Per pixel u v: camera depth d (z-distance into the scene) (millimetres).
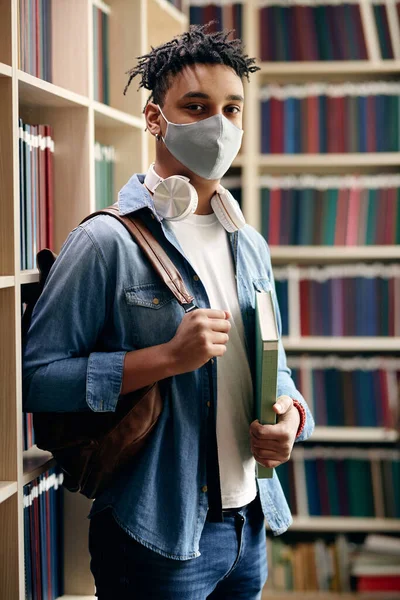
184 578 1327
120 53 2156
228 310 1435
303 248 3117
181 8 2863
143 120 2162
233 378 1418
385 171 3330
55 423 1341
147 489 1305
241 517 1415
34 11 1638
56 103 1690
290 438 1360
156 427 1327
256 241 1598
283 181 3117
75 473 1329
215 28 3020
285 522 1521
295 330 3143
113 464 1308
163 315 1339
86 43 1763
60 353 1326
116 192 2184
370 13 3055
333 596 3092
